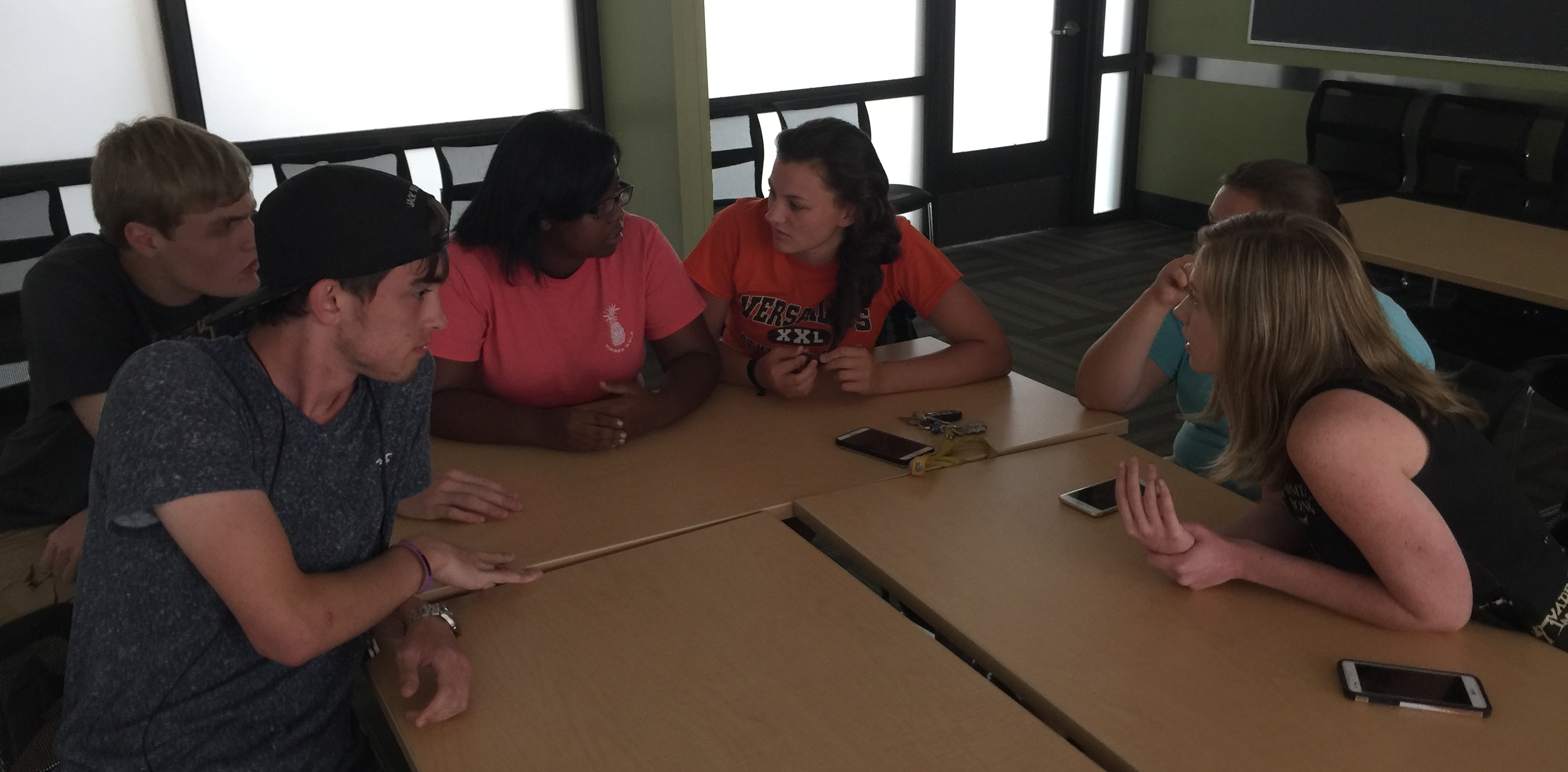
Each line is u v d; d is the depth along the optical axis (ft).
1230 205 6.38
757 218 7.36
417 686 4.04
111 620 3.62
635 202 14.53
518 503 5.44
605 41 14.51
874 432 6.26
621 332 6.67
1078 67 19.26
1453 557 4.10
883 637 4.36
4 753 4.30
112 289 5.74
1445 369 8.10
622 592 4.72
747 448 6.14
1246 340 4.37
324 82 13.83
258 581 3.51
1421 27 15.66
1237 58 18.28
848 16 16.93
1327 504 4.17
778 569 4.87
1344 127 15.83
